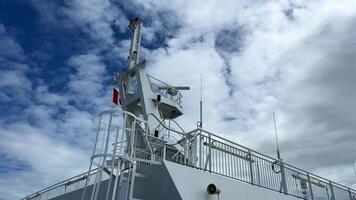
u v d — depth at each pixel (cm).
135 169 1023
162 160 1030
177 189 952
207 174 1076
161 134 1363
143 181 1058
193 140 1133
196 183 1026
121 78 1599
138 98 1510
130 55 1650
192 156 1106
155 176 1028
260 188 1245
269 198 1261
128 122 1195
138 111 1584
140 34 1725
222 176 1121
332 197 1639
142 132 1206
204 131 1148
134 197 1055
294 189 1426
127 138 1178
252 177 1238
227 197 1094
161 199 984
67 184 1588
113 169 965
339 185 1741
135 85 1566
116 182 952
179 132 1209
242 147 1258
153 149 1194
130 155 1057
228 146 1206
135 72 1573
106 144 1008
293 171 1470
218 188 1045
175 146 1210
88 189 1298
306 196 1471
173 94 1670
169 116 1642
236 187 1148
